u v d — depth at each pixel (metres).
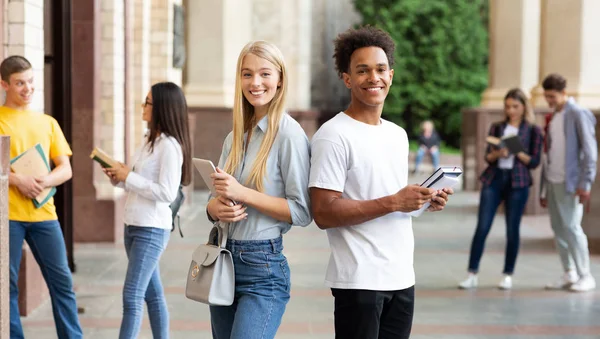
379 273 5.64
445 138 53.50
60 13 12.59
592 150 11.98
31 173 8.10
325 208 5.62
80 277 12.93
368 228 5.66
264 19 35.03
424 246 16.66
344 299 5.70
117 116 16.59
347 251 5.68
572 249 12.40
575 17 21.22
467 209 22.89
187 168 7.91
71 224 13.07
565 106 12.23
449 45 52.03
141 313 7.67
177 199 8.02
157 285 8.05
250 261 5.83
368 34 5.69
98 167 16.28
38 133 8.40
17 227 8.12
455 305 11.48
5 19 10.08
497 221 20.58
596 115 15.42
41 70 10.71
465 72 52.50
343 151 5.64
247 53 5.88
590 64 21.22
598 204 15.45
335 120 5.75
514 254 12.45
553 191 12.38
